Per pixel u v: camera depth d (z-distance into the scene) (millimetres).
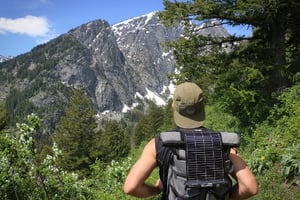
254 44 17359
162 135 2863
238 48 18016
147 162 2869
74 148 59969
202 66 17719
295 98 14406
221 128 17719
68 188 9242
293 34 18844
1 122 53000
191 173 2764
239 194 2889
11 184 8438
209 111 20109
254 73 15242
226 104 16312
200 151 2795
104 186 10266
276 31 16750
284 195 9008
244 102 16016
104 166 12562
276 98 15172
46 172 8406
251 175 2898
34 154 8438
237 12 15352
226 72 16656
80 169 59188
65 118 62812
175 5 16688
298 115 12773
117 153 71000
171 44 17797
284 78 16375
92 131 62594
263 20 16312
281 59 16656
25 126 8352
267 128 14078
